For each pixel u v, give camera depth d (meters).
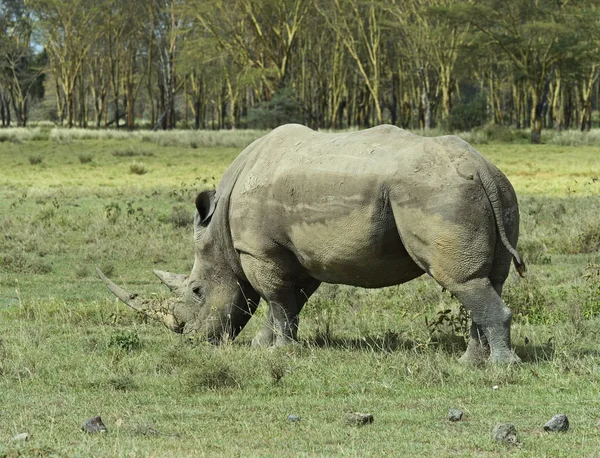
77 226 65.25
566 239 55.94
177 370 26.30
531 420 20.92
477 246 24.94
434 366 25.00
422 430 20.22
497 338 25.45
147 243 57.47
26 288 45.66
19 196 86.94
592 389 23.50
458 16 190.25
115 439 19.56
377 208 25.88
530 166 122.69
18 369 26.22
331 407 22.38
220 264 30.59
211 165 129.75
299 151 28.25
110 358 27.94
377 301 39.53
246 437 19.91
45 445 18.97
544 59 184.00
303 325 34.28
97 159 138.88
